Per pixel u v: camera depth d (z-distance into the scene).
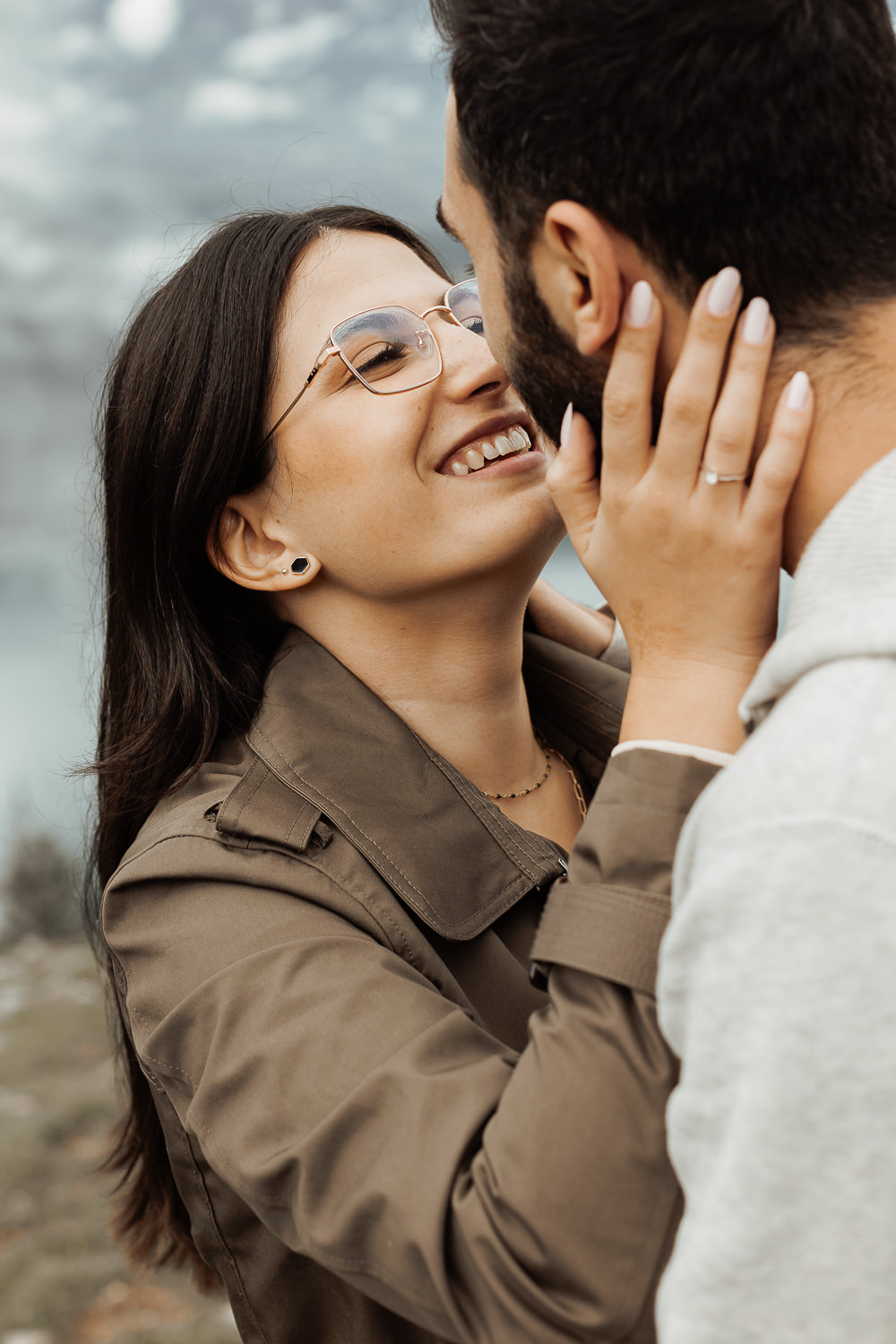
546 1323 0.78
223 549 1.31
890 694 0.62
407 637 1.28
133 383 1.31
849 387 0.77
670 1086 0.79
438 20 0.88
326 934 1.03
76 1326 5.51
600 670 1.50
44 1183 6.94
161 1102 1.18
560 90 0.74
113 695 1.44
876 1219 0.58
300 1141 0.89
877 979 0.58
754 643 0.86
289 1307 1.13
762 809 0.62
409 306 1.24
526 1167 0.78
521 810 1.36
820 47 0.69
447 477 1.21
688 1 0.70
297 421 1.22
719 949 0.62
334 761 1.17
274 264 1.25
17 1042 9.72
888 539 0.67
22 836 14.93
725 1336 0.60
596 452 0.92
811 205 0.72
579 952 0.83
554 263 0.82
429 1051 0.91
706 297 0.76
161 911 1.11
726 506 0.83
